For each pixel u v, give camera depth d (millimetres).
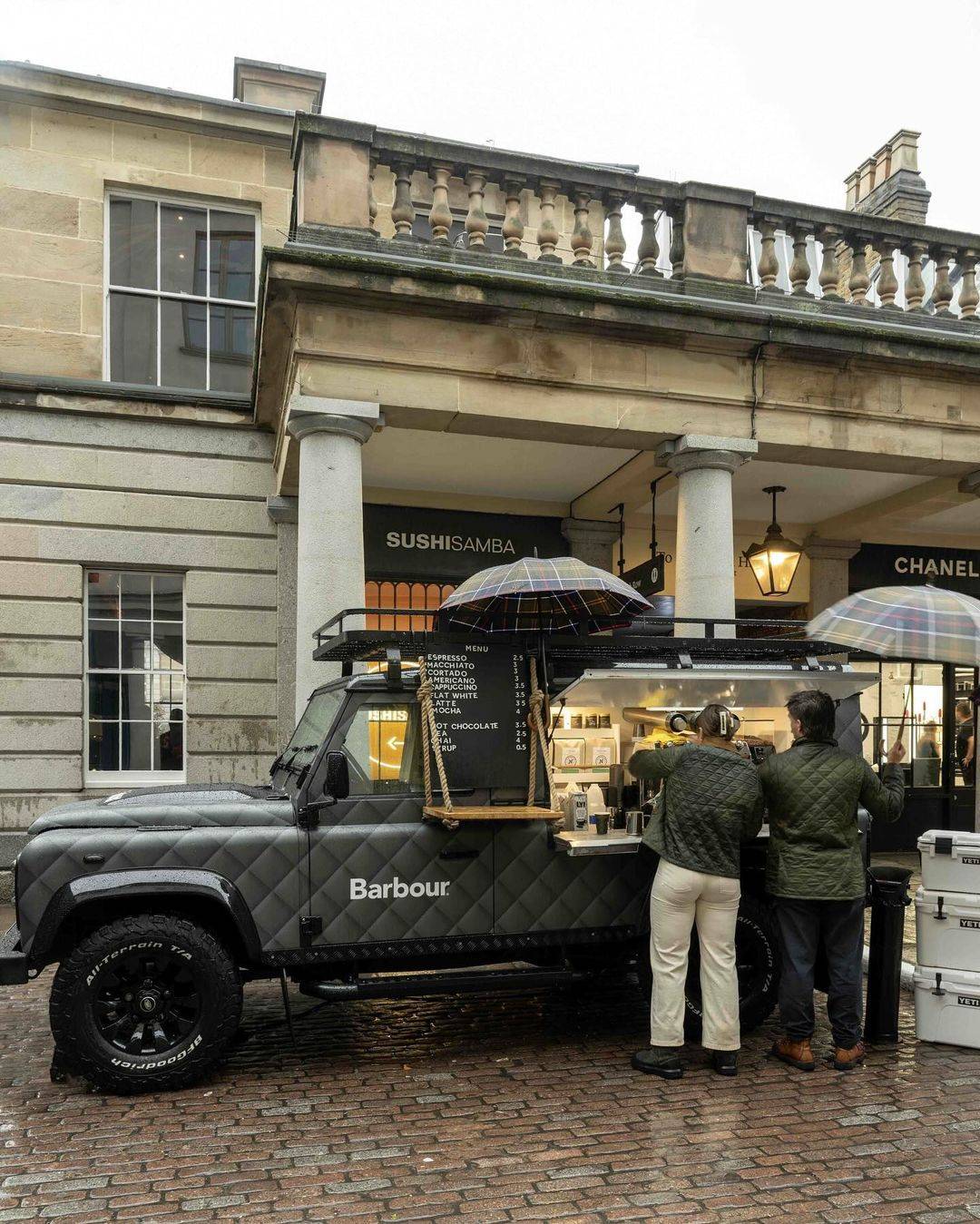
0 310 9812
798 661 5801
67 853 4500
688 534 8031
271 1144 3934
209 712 10008
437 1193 3531
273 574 10273
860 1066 4852
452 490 10805
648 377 7785
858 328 8047
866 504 11414
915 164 14953
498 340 7426
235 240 10828
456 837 4918
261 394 9320
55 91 9977
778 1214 3400
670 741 5723
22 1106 4340
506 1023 5555
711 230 8211
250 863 4645
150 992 4523
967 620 4828
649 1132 4047
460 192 11234
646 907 5062
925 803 12688
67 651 9641
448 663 5051
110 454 9852
